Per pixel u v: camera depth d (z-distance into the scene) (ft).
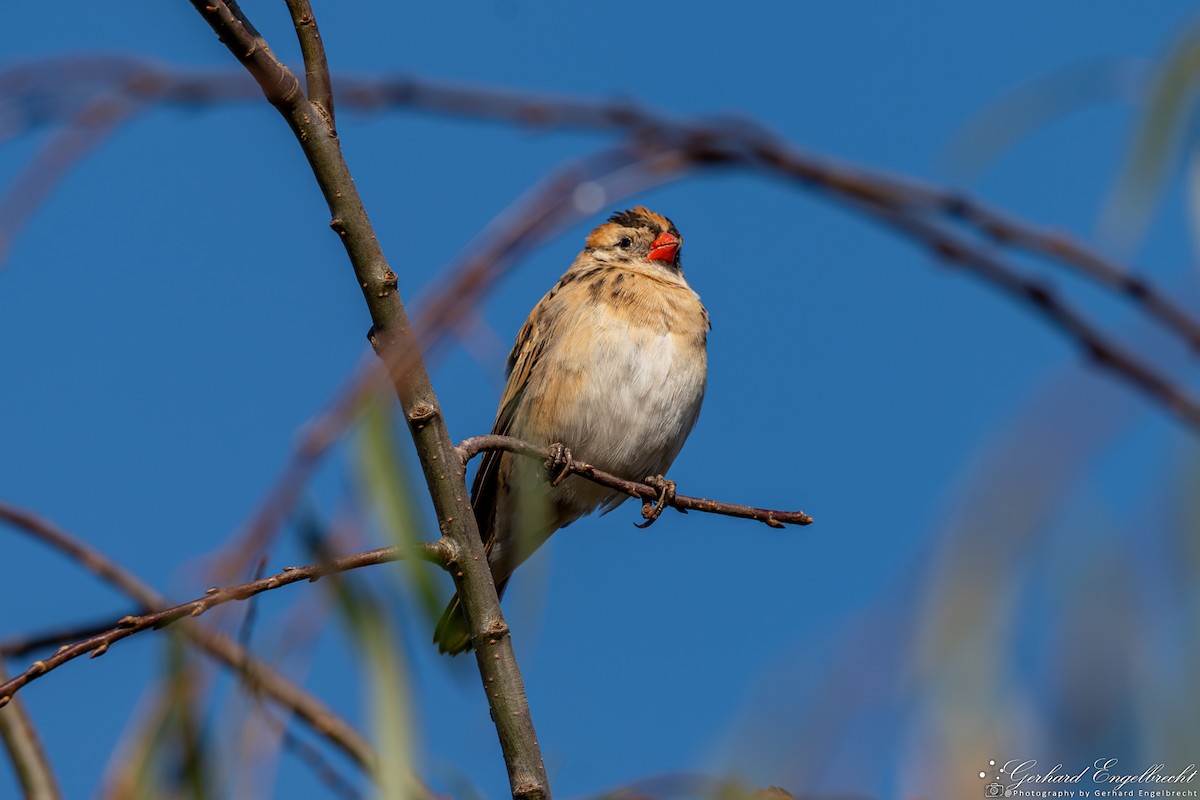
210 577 17.75
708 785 12.92
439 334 20.59
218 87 22.80
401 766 17.76
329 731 25.86
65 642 23.95
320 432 18.84
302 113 20.33
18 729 23.81
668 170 23.12
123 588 27.17
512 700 21.53
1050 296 21.62
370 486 19.43
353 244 20.47
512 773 21.31
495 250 21.07
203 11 19.34
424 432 21.36
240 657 17.71
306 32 20.65
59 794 23.41
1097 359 16.70
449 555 21.34
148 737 17.53
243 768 17.42
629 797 17.83
